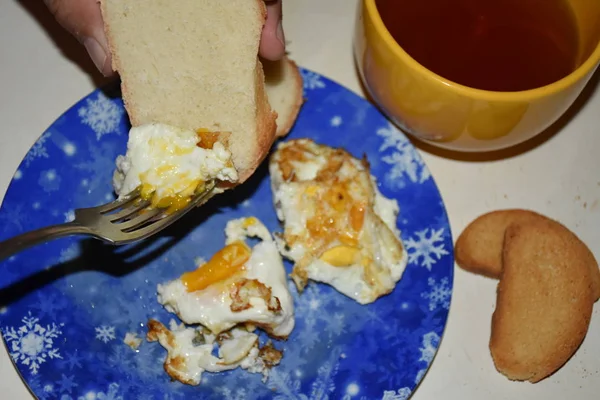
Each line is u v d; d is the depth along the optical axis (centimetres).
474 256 42
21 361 38
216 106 37
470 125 38
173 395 39
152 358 40
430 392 40
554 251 41
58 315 39
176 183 36
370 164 43
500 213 43
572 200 45
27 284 39
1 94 44
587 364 41
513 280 41
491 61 40
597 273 42
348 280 41
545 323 40
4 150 43
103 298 40
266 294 39
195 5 36
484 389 41
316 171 42
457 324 42
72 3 39
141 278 41
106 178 42
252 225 42
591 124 46
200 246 42
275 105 43
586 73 36
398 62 37
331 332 41
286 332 40
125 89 37
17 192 41
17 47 45
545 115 38
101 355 39
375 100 42
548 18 40
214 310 40
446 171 45
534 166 45
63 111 44
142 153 36
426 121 39
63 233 35
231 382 39
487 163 45
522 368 40
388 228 41
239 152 38
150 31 37
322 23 47
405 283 41
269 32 40
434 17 41
